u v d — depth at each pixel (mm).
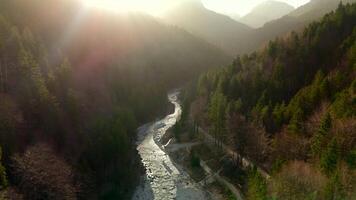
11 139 82688
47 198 75625
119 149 98625
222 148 114312
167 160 117812
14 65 105125
